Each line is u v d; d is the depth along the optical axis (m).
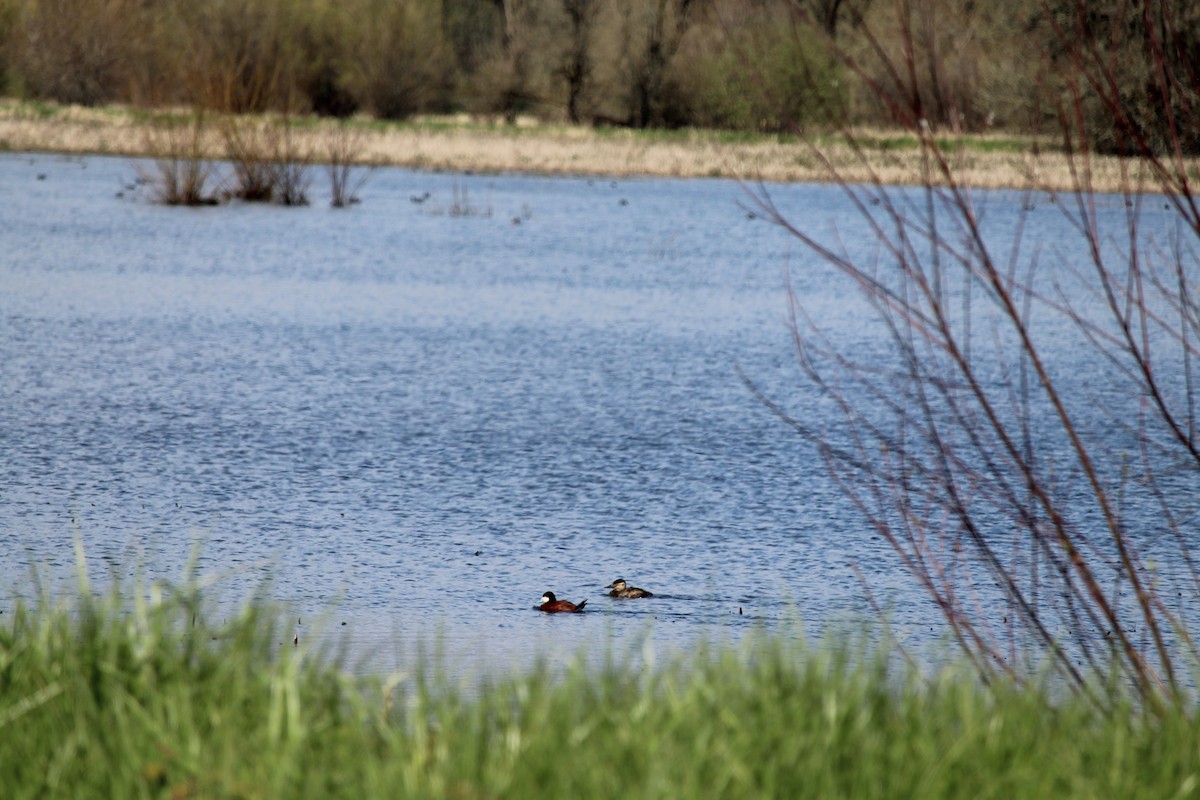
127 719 18.53
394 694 24.00
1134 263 24.55
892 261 132.12
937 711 19.69
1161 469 56.97
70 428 60.53
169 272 111.25
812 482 54.75
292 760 16.70
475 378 75.44
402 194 183.50
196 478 53.06
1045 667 26.39
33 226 136.25
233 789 16.25
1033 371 80.88
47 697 19.28
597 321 96.38
